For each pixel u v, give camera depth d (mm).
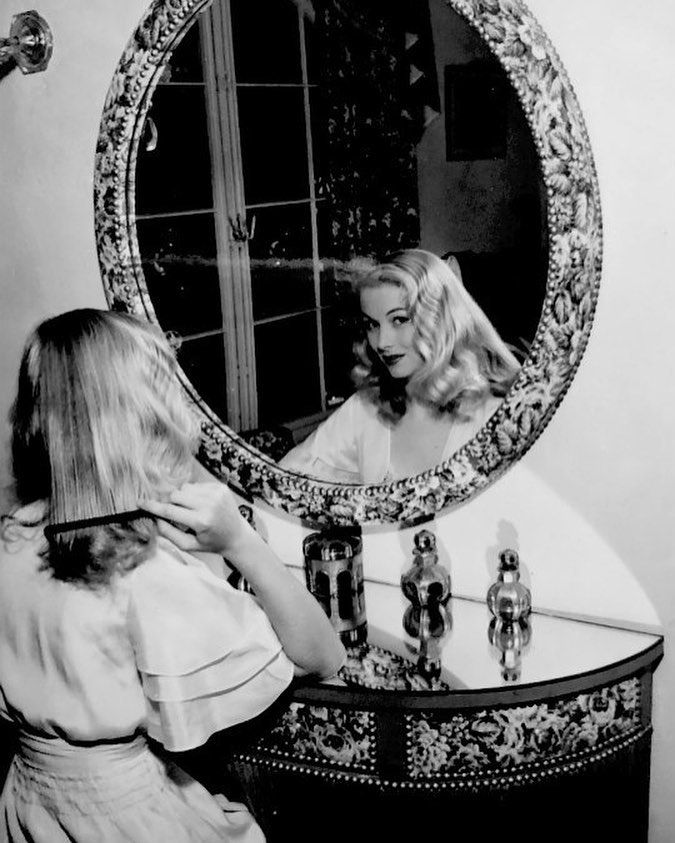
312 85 1473
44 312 1876
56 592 1237
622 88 1316
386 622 1546
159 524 1283
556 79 1319
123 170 1654
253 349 1618
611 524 1456
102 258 1711
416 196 1435
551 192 1342
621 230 1358
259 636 1298
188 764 1572
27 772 1318
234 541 1303
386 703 1367
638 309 1371
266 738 1479
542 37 1321
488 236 1399
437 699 1346
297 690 1418
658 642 1425
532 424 1435
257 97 1521
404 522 1607
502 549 1540
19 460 1299
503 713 1347
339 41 1439
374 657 1455
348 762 1424
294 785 1480
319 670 1393
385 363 1516
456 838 1405
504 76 1343
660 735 1498
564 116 1322
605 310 1392
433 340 1472
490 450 1472
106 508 1224
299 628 1340
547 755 1371
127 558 1228
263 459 1654
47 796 1291
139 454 1245
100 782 1268
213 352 1652
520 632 1464
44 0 1718
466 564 1574
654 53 1288
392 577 1646
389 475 1562
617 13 1299
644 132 1315
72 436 1225
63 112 1747
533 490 1495
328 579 1525
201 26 1543
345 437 1580
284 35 1479
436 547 1594
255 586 1327
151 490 1261
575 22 1324
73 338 1253
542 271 1375
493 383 1446
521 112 1341
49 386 1243
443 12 1362
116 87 1632
